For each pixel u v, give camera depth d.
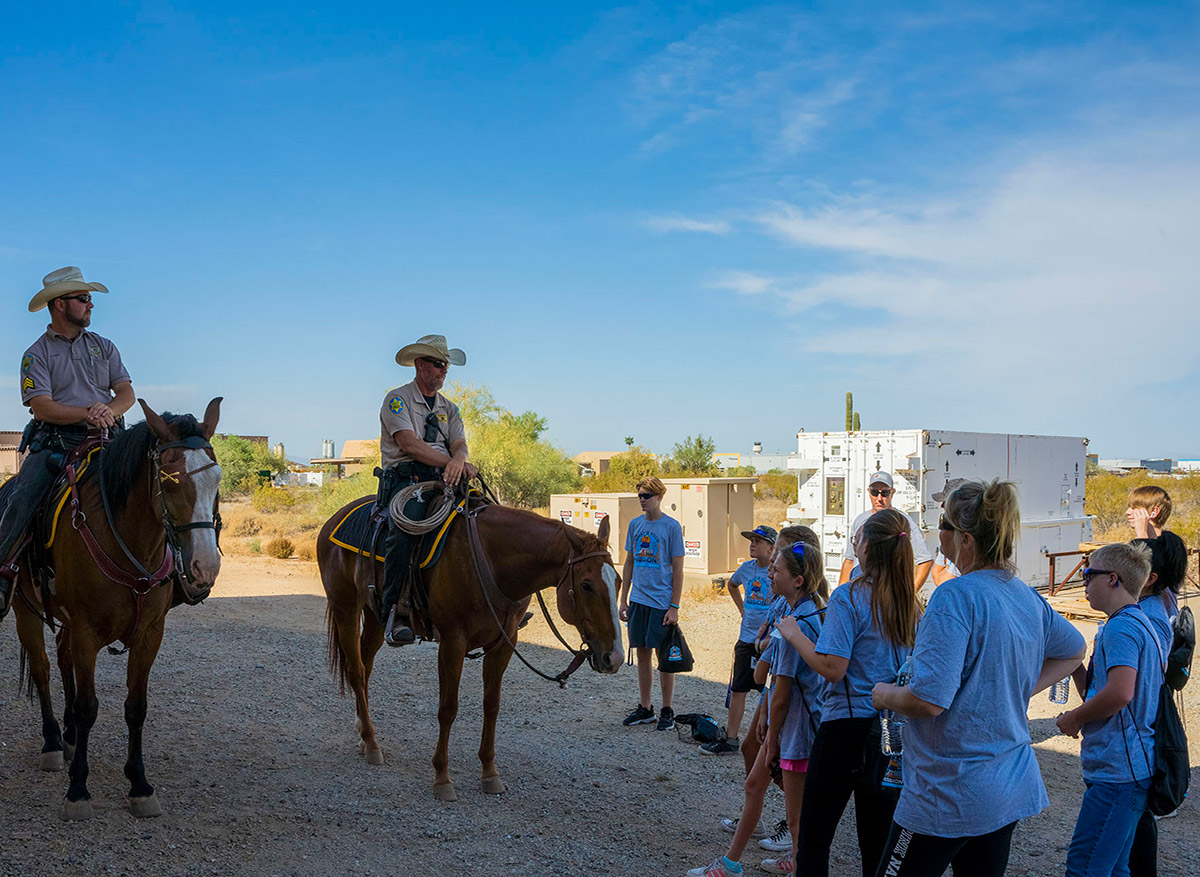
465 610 5.96
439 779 5.91
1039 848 5.48
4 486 5.94
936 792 3.00
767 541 7.07
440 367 6.52
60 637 5.70
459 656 5.98
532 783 6.34
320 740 7.08
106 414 5.49
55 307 5.62
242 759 6.38
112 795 5.42
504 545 5.90
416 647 11.23
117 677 8.27
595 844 5.29
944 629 2.99
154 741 6.59
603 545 5.81
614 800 6.09
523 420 44.97
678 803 6.11
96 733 6.67
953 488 3.33
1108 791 4.05
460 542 5.97
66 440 5.57
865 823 3.92
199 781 5.82
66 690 5.76
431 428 6.52
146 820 5.06
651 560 8.02
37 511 5.30
